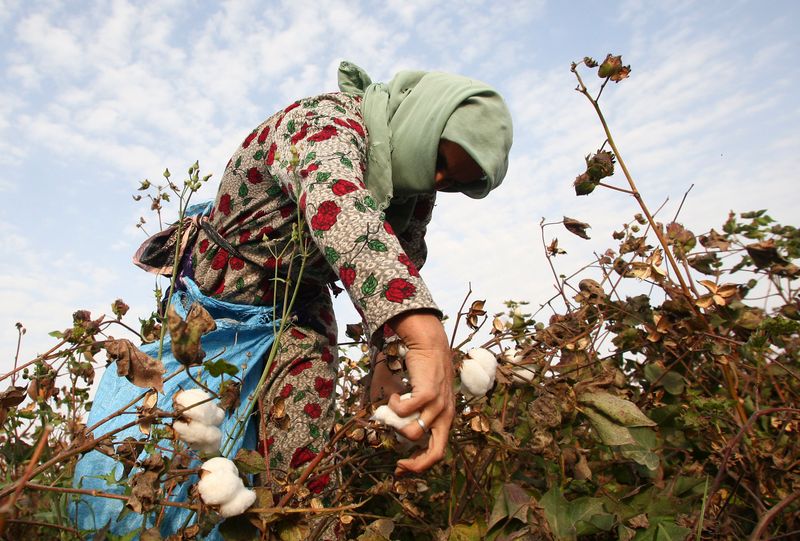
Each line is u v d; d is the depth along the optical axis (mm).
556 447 1336
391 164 1650
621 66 1424
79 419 1504
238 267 1688
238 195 1665
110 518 1246
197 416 1128
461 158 1647
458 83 1674
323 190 1260
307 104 1596
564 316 1721
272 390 1656
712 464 1532
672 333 1624
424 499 1602
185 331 1033
